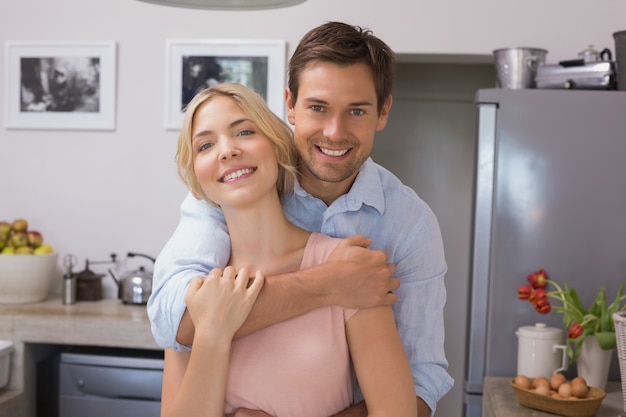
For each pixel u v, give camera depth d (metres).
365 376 1.36
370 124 1.39
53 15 3.78
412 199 1.58
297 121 1.40
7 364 3.25
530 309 2.98
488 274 3.02
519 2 3.54
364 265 1.38
